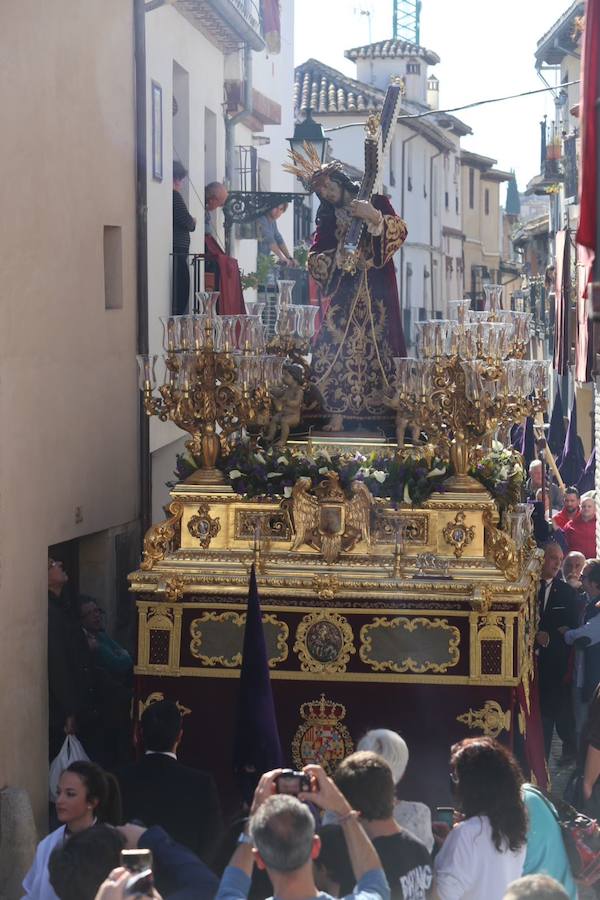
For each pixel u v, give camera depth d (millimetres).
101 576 12312
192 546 10859
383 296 12102
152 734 7883
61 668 10422
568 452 21953
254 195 20172
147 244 13523
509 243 75000
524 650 10867
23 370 10164
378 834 6258
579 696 12250
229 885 5523
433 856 8070
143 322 13180
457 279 60188
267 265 21953
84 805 6879
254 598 8195
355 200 11852
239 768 8141
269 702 8141
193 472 11234
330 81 47656
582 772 9438
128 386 12875
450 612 10500
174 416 10992
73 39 11352
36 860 6848
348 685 10617
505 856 6582
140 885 4695
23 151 10211
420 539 10703
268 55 24656
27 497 10164
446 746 10539
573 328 24172
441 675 10516
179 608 10656
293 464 10852
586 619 12570
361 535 10688
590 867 7836
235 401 10961
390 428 11961
